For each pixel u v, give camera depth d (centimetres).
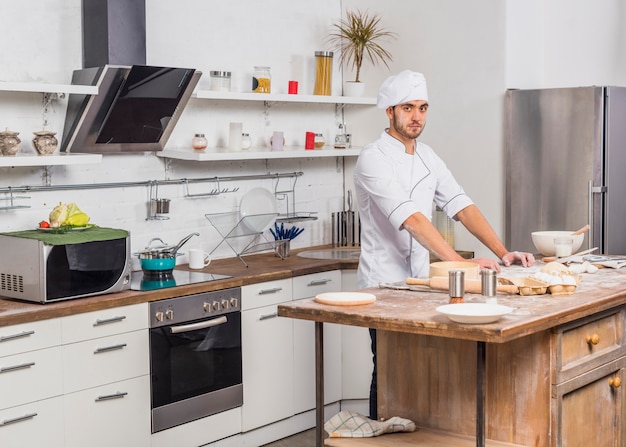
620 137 533
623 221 541
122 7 461
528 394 312
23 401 385
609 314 343
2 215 449
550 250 415
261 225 538
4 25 448
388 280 418
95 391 414
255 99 538
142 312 432
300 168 614
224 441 483
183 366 454
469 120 580
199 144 523
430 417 340
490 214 575
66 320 400
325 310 308
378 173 398
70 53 473
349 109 642
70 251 409
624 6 589
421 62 600
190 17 539
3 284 420
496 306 286
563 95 534
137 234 514
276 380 507
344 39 638
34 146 437
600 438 341
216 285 467
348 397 550
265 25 586
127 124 472
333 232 620
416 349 342
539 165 547
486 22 570
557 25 606
